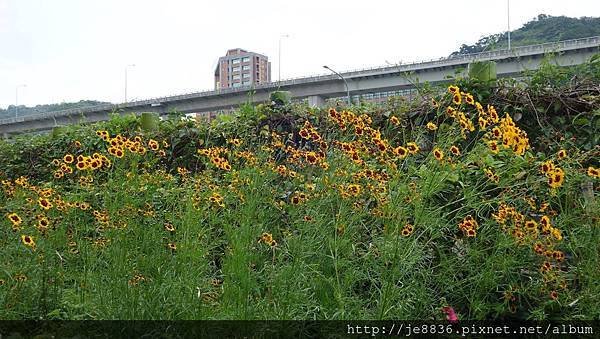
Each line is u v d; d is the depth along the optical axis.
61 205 3.56
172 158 6.26
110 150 3.62
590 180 3.33
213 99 25.47
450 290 3.19
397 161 3.55
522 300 3.18
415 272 3.09
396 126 4.22
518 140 3.08
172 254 3.21
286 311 2.84
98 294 3.07
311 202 3.34
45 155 7.73
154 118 6.68
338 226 3.16
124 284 2.95
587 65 4.41
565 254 3.24
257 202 3.40
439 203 3.68
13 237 3.63
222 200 3.54
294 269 3.00
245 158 4.00
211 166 4.28
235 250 3.03
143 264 3.08
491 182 3.34
